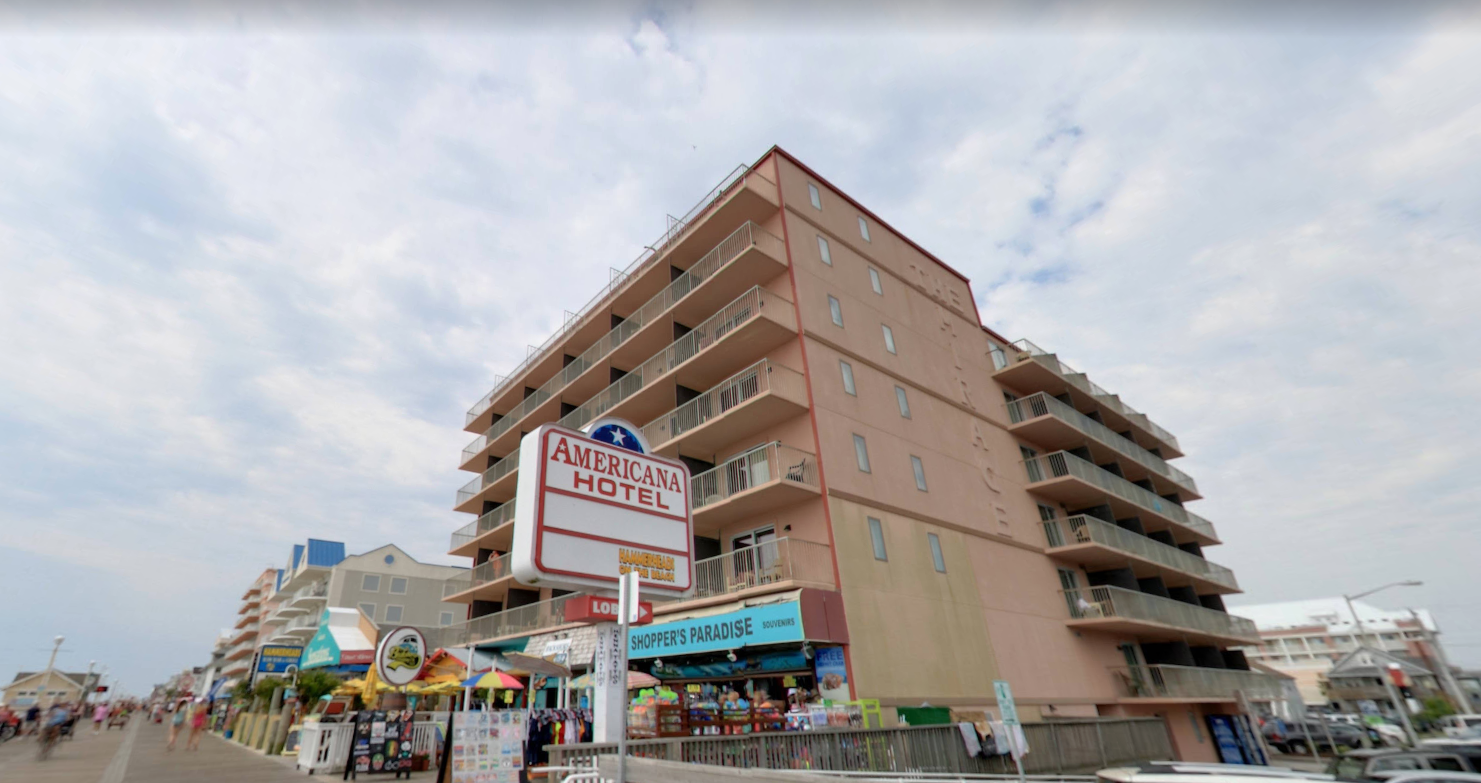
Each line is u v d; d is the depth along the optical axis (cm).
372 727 1410
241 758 1855
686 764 604
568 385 2845
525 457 954
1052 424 2738
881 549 1856
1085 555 2580
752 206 2223
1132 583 2647
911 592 1858
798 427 1931
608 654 944
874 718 1451
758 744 1008
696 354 2136
